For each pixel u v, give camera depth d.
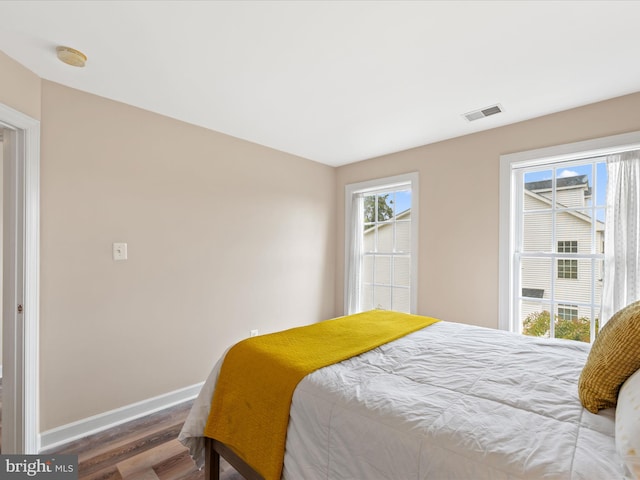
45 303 1.96
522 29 1.54
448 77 1.98
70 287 2.07
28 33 1.57
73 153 2.09
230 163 2.97
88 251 2.14
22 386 1.83
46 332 1.97
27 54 1.74
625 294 2.13
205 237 2.79
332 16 1.46
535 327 2.60
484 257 2.79
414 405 1.10
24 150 1.84
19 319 1.83
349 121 2.65
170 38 1.62
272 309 3.33
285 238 3.46
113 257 2.26
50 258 1.98
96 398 2.17
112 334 2.25
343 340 1.83
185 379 2.63
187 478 1.73
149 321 2.44
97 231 2.19
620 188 2.16
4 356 1.83
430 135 2.95
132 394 2.34
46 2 1.36
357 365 1.48
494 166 2.75
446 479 0.88
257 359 1.55
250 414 1.42
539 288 2.59
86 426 2.12
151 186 2.46
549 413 1.04
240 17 1.46
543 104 2.31
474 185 2.86
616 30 1.53
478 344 1.80
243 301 3.07
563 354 1.62
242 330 3.06
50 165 1.99
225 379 1.59
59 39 1.62
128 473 1.76
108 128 2.25
